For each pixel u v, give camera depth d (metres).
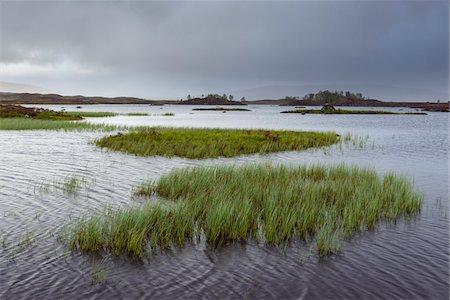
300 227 10.41
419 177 19.50
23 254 8.62
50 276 7.67
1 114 59.28
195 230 10.45
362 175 17.52
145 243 9.48
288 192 13.02
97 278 7.66
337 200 12.83
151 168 20.28
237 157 25.64
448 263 8.72
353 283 7.75
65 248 9.02
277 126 64.25
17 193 14.00
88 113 98.94
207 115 121.50
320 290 7.45
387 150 31.11
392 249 9.48
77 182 16.19
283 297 7.18
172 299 7.00
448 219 12.00
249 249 9.33
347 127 62.06
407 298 7.21
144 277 7.79
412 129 57.62
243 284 7.62
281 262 8.64
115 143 29.27
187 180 15.13
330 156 27.16
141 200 13.38
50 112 72.50
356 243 9.85
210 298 7.08
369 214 11.48
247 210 10.88
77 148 27.94
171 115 117.12
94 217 10.84
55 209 12.05
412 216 12.29
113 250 8.98
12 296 6.89
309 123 74.69
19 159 22.42
